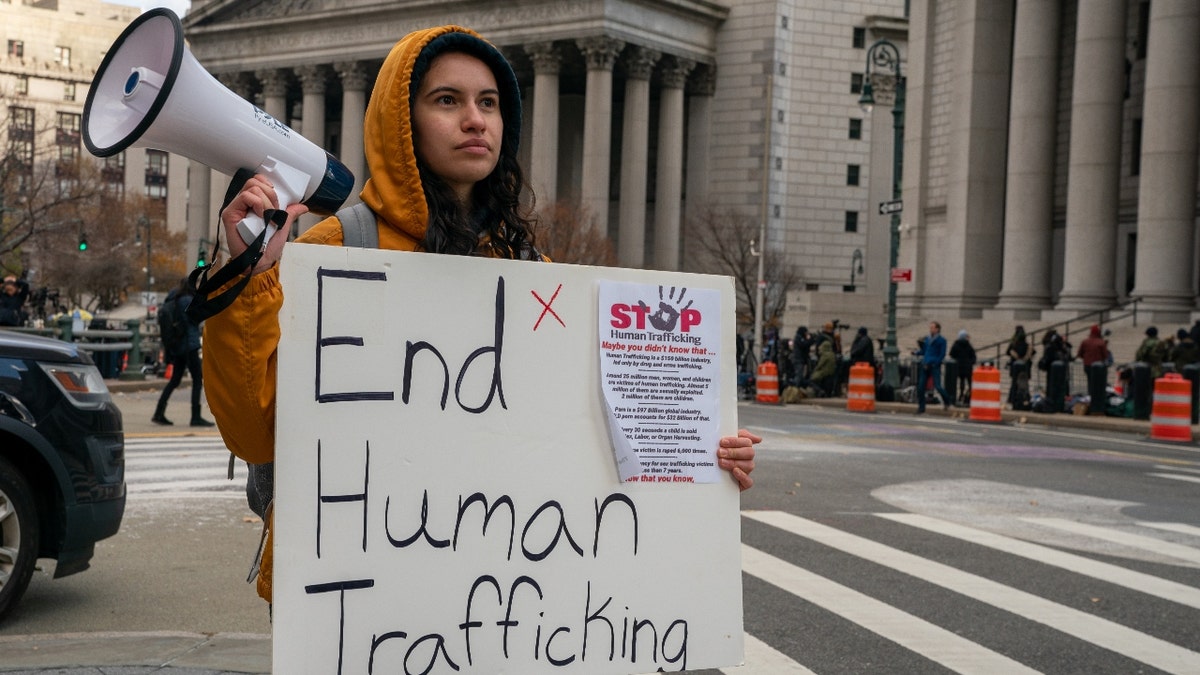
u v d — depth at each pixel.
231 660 5.37
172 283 100.44
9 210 48.47
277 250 2.61
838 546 9.46
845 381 34.44
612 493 3.01
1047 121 39.94
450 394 2.84
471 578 2.84
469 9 73.25
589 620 2.97
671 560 3.07
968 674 6.05
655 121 81.19
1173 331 32.59
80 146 140.25
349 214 2.85
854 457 16.23
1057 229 42.44
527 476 2.91
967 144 42.56
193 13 84.38
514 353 2.91
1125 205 41.12
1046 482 13.77
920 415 27.48
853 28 77.00
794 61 76.56
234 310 2.54
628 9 70.12
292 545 2.67
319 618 2.69
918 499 12.19
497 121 3.01
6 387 6.35
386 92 2.82
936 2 45.97
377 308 2.77
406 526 2.78
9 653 5.45
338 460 2.72
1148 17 40.69
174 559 8.23
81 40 144.25
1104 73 36.75
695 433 3.13
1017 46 40.31
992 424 24.31
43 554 6.60
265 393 2.64
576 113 81.50
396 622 2.76
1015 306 39.75
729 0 76.31
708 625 3.11
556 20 70.25
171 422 17.95
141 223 92.75
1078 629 6.98
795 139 76.56
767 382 32.62
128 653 5.46
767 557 8.97
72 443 6.54
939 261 44.78
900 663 6.22
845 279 77.25
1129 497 12.65
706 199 75.38
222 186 89.25
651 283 3.08
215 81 2.57
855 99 77.19
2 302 24.05
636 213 71.62
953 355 28.69
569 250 61.47
